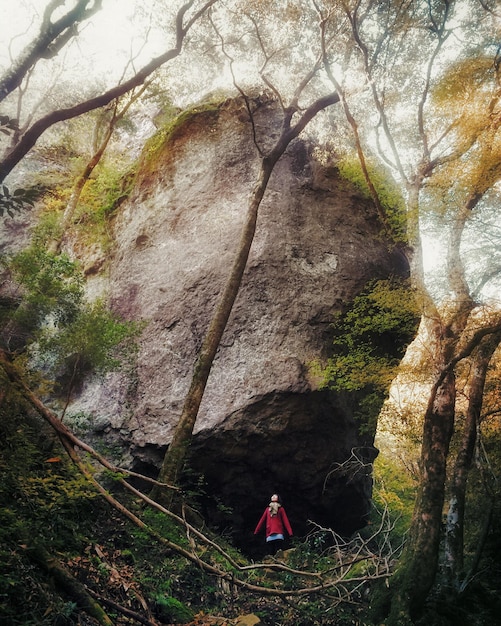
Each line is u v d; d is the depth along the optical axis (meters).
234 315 13.09
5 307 10.30
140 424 12.41
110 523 8.26
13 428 7.59
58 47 6.07
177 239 14.62
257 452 12.27
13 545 5.33
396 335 14.46
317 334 13.20
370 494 15.05
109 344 10.11
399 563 8.40
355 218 15.08
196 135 15.95
